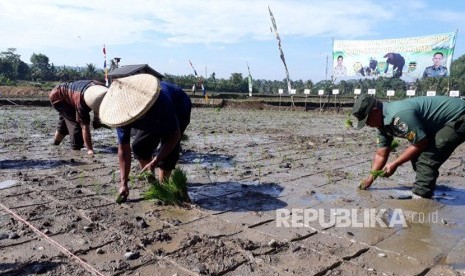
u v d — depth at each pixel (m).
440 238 3.71
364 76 21.59
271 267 3.07
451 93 18.97
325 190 5.31
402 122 4.51
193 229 3.84
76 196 4.81
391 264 3.16
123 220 4.01
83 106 7.27
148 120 4.03
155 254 3.25
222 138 10.34
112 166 6.51
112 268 3.00
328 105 24.70
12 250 3.29
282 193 5.14
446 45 18.88
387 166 4.95
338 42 22.11
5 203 4.50
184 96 4.97
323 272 3.00
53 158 7.13
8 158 7.09
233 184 5.54
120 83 3.91
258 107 24.92
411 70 20.09
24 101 20.80
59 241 3.48
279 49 22.56
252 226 3.94
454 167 6.93
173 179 4.69
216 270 3.00
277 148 8.80
